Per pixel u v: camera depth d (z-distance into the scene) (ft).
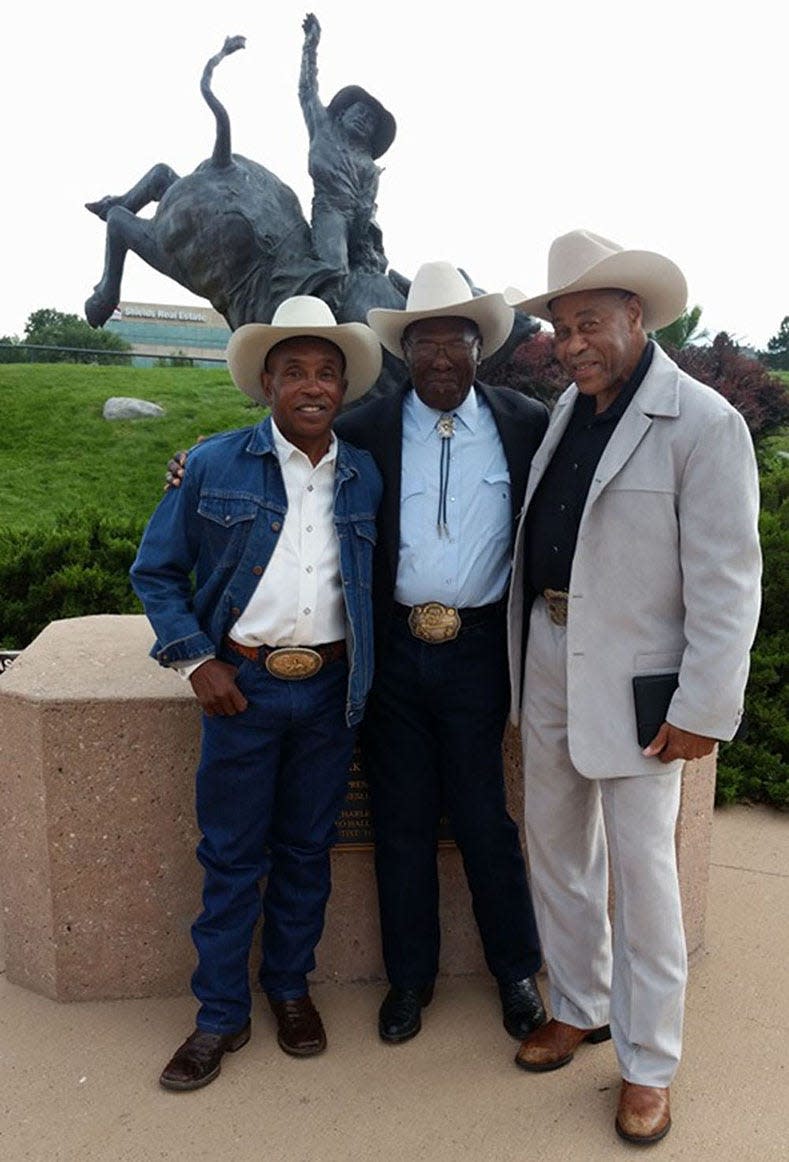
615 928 6.68
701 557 5.89
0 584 15.98
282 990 7.54
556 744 6.84
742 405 26.37
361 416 7.43
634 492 6.03
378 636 7.28
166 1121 6.78
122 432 40.34
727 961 8.67
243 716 6.82
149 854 7.99
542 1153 6.47
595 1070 7.28
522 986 7.80
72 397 44.42
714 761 8.50
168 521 6.82
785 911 9.52
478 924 7.86
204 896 7.29
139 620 10.42
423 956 7.82
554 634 6.72
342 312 14.24
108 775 7.80
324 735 7.08
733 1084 7.09
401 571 7.11
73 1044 7.61
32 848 7.95
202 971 7.27
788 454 27.68
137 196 14.92
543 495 6.71
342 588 6.87
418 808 7.56
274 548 6.66
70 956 8.08
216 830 7.10
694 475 5.86
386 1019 7.70
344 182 14.20
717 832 11.30
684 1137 6.58
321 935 8.14
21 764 7.84
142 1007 8.11
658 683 6.18
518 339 13.50
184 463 6.91
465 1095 7.03
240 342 6.81
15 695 7.75
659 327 6.67
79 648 9.12
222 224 13.65
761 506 16.90
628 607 6.19
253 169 14.15
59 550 16.26
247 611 6.70
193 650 6.63
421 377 7.05
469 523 7.06
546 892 7.21
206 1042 7.20
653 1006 6.46
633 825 6.34
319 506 6.82
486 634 7.23
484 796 7.46
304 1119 6.79
